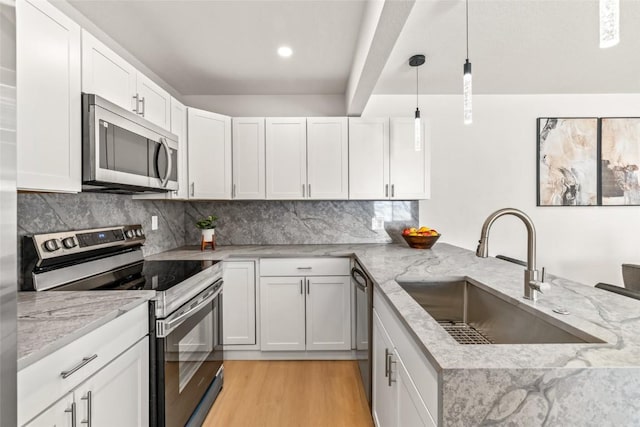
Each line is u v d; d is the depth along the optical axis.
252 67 2.58
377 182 2.87
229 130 2.81
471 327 1.57
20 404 0.77
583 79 2.89
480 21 1.99
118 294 1.34
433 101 3.21
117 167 1.54
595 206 3.21
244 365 2.53
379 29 1.56
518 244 3.23
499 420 0.67
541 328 1.07
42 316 1.06
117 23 1.97
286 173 2.86
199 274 1.82
